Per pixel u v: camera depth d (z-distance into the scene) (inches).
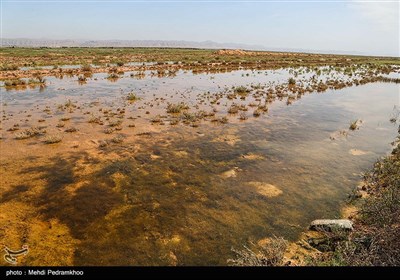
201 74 1537.9
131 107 781.9
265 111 783.7
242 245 268.7
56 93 951.0
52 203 327.3
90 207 322.0
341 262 227.1
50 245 262.5
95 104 805.2
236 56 2886.3
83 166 420.8
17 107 753.0
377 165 438.3
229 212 320.8
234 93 1015.6
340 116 760.3
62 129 582.9
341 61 2637.8
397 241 247.1
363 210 313.4
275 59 2635.3
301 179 401.7
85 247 261.7
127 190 360.8
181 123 651.5
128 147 499.8
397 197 301.0
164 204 333.4
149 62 2075.5
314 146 533.0
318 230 289.7
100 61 1982.0
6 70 1411.2
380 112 813.2
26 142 508.7
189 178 397.4
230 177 403.9
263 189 372.2
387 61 2839.6
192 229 290.4
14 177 382.0
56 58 2130.9
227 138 562.3
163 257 251.8
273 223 302.5
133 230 286.8
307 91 1111.0
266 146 525.3
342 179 403.9
